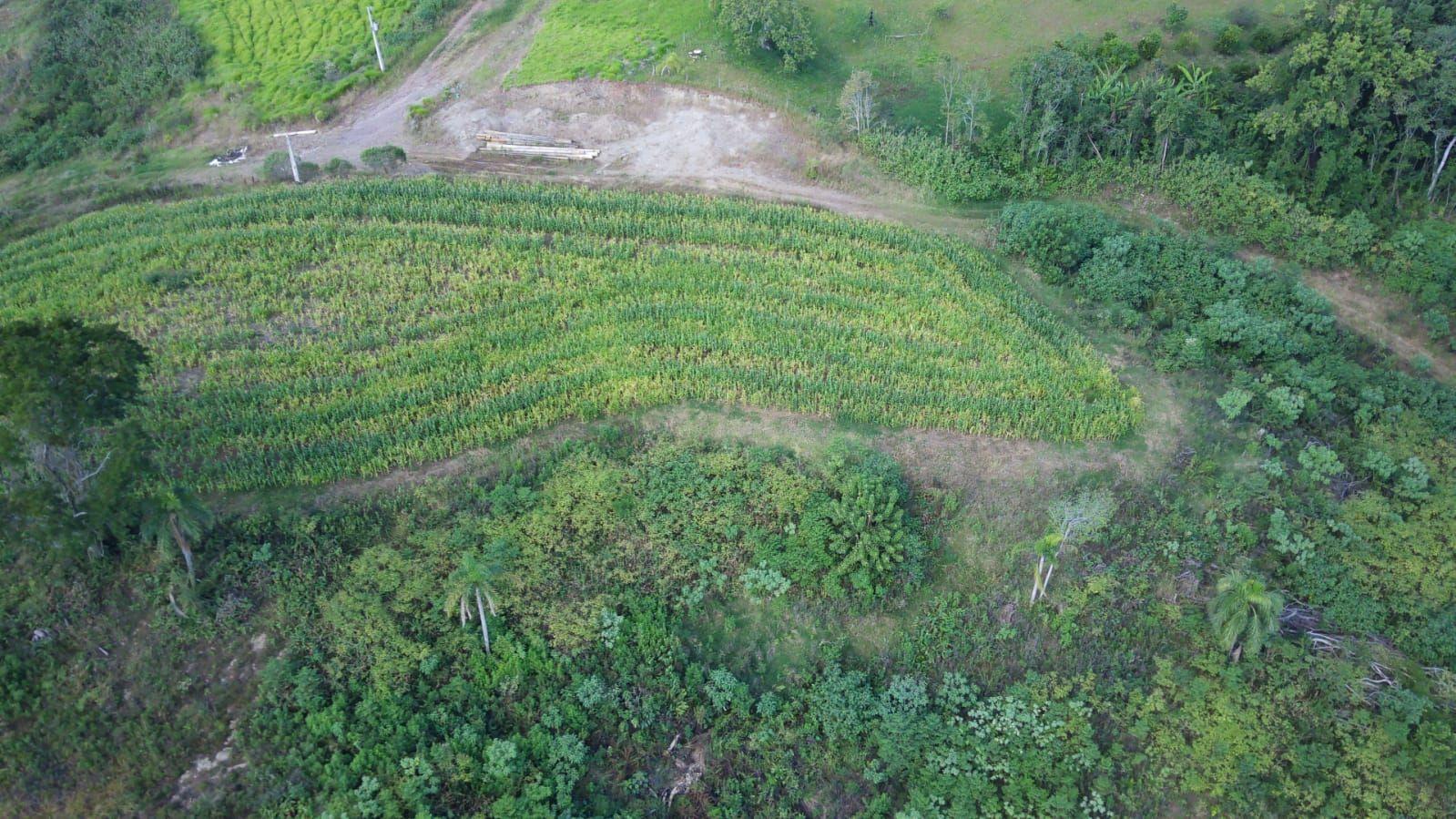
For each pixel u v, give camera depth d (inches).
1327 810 1894.7
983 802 1916.8
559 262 2677.2
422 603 2027.6
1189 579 2153.1
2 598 1953.7
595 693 1956.2
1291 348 2503.7
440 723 1900.8
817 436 2330.2
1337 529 2194.9
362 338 2450.8
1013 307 2605.8
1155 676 2030.0
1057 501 2219.5
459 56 3326.8
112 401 1871.3
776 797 1940.2
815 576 2124.8
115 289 2559.1
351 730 1867.6
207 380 2347.4
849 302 2588.6
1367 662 2026.3
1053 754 1961.1
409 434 2252.7
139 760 1814.7
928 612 2129.7
